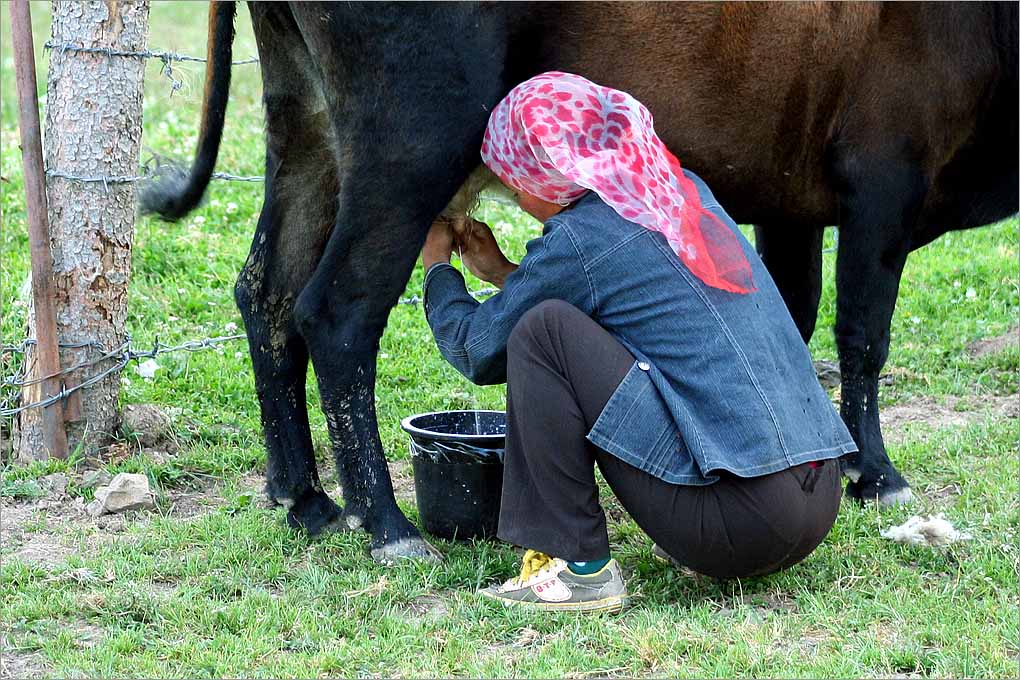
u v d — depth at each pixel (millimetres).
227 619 4234
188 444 6258
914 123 5234
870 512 5188
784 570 4605
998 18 5227
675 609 4309
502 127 4406
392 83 4582
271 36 4945
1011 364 7406
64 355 5980
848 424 5441
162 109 12742
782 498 4035
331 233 5109
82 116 5871
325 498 5148
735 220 5625
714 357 4066
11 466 5855
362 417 4770
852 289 5387
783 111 5191
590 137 4293
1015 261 9102
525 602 4340
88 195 5918
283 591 4570
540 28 4863
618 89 5035
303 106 5008
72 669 3873
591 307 4188
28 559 4844
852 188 5305
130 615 4285
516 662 3938
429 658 3969
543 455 4160
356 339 4695
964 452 5984
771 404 4055
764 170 5336
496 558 4777
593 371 4090
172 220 5457
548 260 4160
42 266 5789
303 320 4691
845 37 5113
